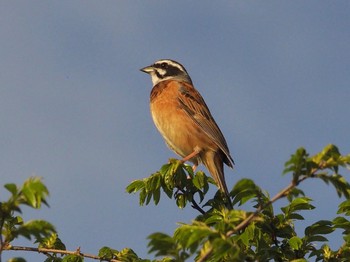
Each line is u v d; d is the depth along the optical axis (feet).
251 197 33.12
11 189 23.56
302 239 35.73
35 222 23.81
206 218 35.42
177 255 23.94
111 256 38.04
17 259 23.70
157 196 40.93
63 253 37.58
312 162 24.70
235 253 23.54
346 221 35.45
